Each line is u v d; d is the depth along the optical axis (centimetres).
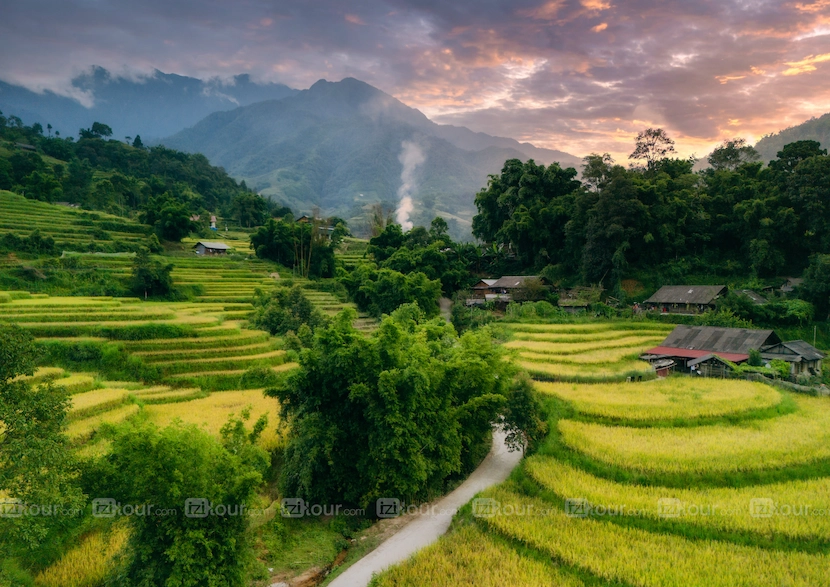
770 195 7094
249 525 1891
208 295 6981
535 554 1961
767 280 6731
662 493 2262
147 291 6538
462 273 8419
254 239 9100
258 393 3816
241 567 1752
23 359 1586
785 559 1803
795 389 3862
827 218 6625
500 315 7050
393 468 2350
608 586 1748
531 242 8525
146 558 1599
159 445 1619
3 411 1482
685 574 1745
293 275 8669
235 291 7175
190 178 16388
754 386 3869
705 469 2402
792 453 2523
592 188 8519
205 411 3294
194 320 4944
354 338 2505
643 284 7206
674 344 5059
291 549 2170
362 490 2442
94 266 6806
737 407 3212
